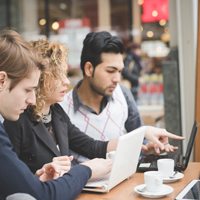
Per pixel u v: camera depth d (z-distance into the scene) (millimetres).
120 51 2576
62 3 10570
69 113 2684
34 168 2094
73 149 2453
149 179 1840
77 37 9398
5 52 1617
